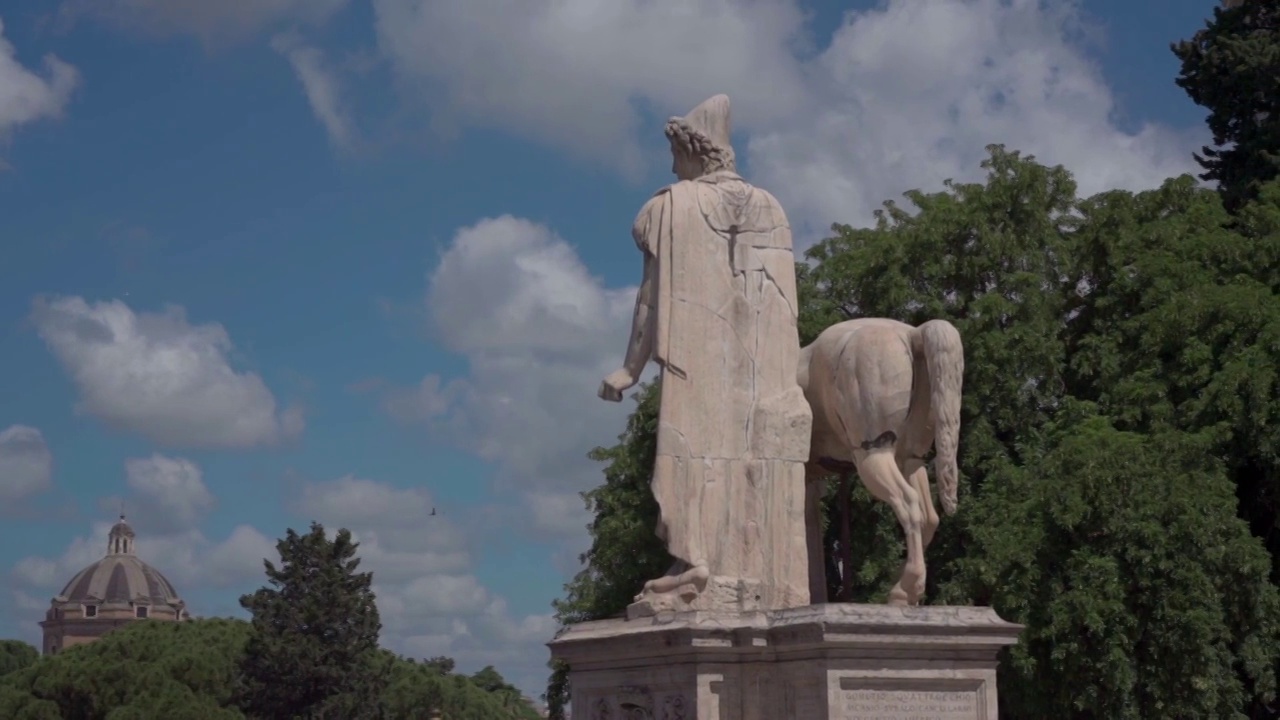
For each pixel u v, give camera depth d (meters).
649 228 13.33
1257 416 21.81
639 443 26.31
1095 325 24.94
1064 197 26.14
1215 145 31.02
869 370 12.84
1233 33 30.23
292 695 60.28
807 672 11.87
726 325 13.23
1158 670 20.84
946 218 25.06
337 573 61.94
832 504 22.84
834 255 27.12
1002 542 21.33
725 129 13.67
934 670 11.92
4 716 55.62
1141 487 21.17
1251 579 21.25
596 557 26.44
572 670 13.35
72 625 127.62
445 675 82.12
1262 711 23.45
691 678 12.09
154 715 54.28
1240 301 22.84
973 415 23.80
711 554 12.94
